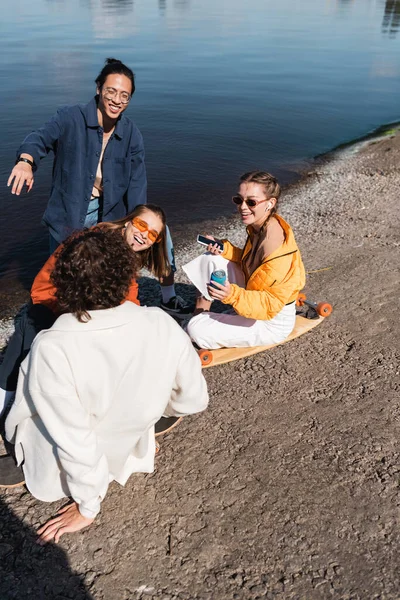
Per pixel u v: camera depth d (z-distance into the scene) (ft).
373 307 15.39
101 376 6.86
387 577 7.93
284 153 34.30
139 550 8.29
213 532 8.59
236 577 7.91
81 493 7.45
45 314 9.23
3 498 9.10
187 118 41.24
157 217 10.66
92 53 73.56
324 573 7.98
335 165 31.89
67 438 6.77
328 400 11.69
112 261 6.50
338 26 116.67
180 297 15.87
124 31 101.65
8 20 118.42
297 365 12.89
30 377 6.64
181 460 9.99
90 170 12.45
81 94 48.01
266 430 10.78
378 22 126.93
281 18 132.98
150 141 35.29
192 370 7.75
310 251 19.40
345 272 17.56
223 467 9.86
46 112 41.47
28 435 8.05
